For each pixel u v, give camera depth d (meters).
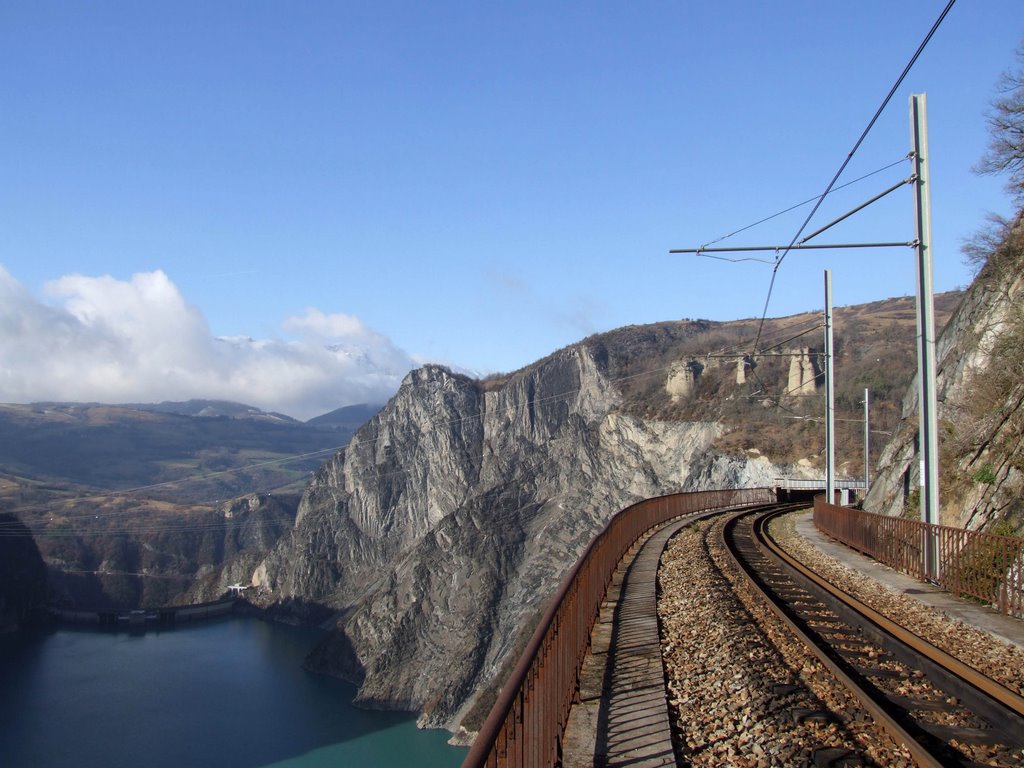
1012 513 19.00
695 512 44.88
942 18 10.79
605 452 128.50
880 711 7.64
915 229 18.14
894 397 103.88
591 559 12.30
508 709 4.87
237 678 113.62
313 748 85.31
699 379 129.50
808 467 97.69
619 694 9.10
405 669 107.31
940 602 15.11
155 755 83.44
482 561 116.31
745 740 7.39
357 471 171.38
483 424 161.38
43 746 85.81
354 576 160.50
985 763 6.73
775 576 18.81
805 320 177.25
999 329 28.98
